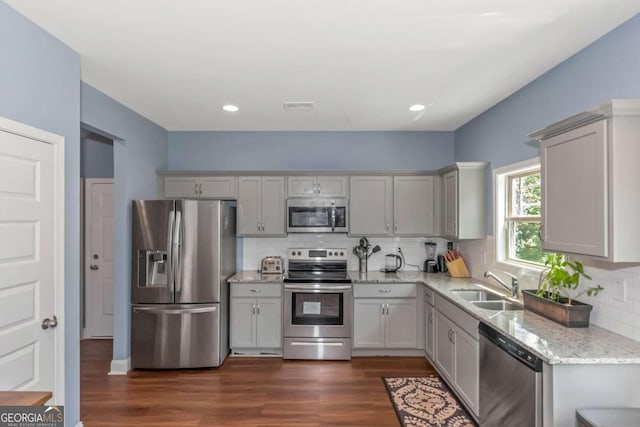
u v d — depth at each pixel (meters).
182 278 3.40
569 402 1.64
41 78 1.99
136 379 3.23
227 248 3.74
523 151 2.85
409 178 4.09
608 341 1.84
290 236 4.35
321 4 1.75
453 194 3.61
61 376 2.10
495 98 3.13
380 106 3.36
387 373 3.36
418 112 3.56
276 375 3.32
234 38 2.09
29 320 1.91
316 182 4.07
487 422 2.24
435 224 4.08
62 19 1.89
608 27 1.94
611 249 1.56
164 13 1.83
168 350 3.40
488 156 3.44
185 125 4.05
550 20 1.88
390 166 4.36
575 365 1.64
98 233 4.32
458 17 1.86
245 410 2.71
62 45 2.14
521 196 3.10
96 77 2.66
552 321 2.20
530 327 2.09
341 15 1.84
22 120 1.86
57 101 2.11
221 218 3.50
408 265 4.36
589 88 2.14
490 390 2.20
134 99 3.15
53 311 2.06
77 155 2.27
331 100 3.19
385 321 3.74
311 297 3.70
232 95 3.06
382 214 4.09
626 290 1.90
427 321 3.61
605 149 1.58
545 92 2.56
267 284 3.76
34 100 1.94
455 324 2.84
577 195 1.77
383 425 2.51
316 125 4.07
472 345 2.50
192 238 3.42
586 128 1.69
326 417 2.61
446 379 3.09
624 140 1.55
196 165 4.33
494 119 3.32
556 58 2.33
